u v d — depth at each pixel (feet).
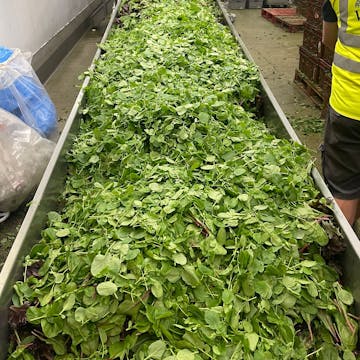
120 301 4.54
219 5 16.60
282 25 25.44
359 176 8.16
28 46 16.12
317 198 6.31
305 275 5.10
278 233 5.42
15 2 14.85
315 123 14.88
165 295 4.64
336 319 4.90
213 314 4.45
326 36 8.73
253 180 6.20
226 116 7.83
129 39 12.20
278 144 7.35
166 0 15.99
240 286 4.84
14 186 9.75
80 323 4.48
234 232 5.34
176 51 10.73
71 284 4.80
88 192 6.63
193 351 4.26
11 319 4.66
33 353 4.60
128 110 7.97
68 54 21.67
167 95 8.23
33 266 5.32
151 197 5.70
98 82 9.82
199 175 6.32
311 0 15.87
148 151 7.40
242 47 11.89
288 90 17.52
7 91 10.16
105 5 29.37
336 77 7.64
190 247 5.05
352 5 6.94
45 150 10.30
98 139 7.82
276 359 4.41
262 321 4.69
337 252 5.52
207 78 9.66
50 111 11.19
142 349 4.37
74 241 5.54
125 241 5.02
